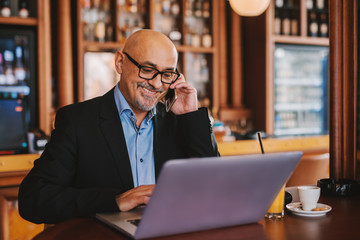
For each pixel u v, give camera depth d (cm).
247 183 102
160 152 158
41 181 134
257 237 102
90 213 123
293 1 551
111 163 148
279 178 107
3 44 420
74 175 150
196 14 519
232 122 552
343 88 168
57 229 112
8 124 357
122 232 107
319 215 122
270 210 121
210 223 106
